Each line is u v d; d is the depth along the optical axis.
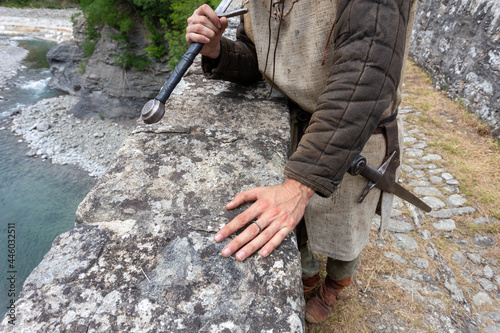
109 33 10.66
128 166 0.95
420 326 1.75
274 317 0.61
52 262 0.68
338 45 0.74
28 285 0.64
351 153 0.72
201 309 0.61
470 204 2.58
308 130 0.75
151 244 0.73
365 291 1.92
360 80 0.68
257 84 1.47
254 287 0.65
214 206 0.83
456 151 3.18
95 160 9.63
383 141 1.12
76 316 0.59
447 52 4.27
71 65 12.88
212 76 1.29
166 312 0.60
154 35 9.72
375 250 2.20
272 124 1.18
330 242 1.31
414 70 5.01
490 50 3.44
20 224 6.92
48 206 7.61
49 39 18.16
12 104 12.04
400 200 2.64
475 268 2.11
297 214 0.76
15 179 8.48
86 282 0.65
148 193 0.86
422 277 2.02
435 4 4.68
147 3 8.79
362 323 1.75
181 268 0.68
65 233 0.75
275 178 0.94
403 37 0.69
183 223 0.78
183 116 1.20
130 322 0.59
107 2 9.60
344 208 1.22
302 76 1.02
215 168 0.96
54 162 9.35
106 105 11.54
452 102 3.98
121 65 10.64
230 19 2.31
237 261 0.69
